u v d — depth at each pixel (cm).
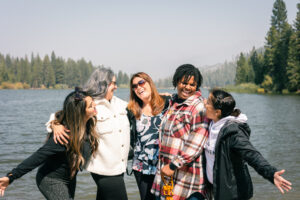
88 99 256
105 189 288
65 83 16650
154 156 298
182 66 272
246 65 9806
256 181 560
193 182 260
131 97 314
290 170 633
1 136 1214
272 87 6619
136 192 518
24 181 575
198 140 251
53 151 249
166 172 260
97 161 285
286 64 6347
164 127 283
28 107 3303
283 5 9250
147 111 309
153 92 305
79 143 254
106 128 283
